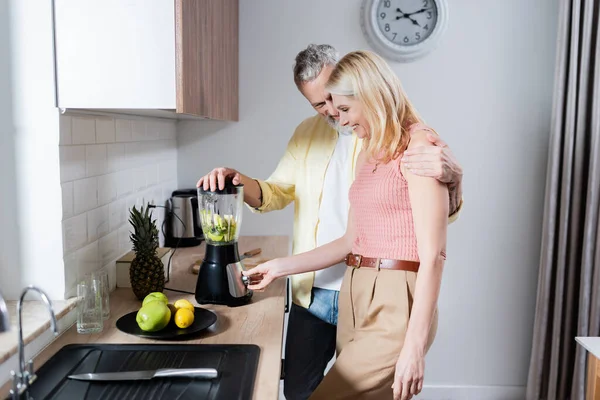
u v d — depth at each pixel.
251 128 2.83
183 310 1.38
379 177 1.51
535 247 2.92
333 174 1.99
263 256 2.24
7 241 1.44
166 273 1.88
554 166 2.67
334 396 1.54
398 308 1.46
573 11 2.54
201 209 1.66
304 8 2.75
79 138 1.54
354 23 2.76
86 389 1.08
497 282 2.96
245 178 1.87
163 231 2.50
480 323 2.99
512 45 2.77
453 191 1.52
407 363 1.35
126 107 1.41
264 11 2.75
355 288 1.57
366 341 1.51
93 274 1.42
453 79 2.79
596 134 2.48
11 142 1.41
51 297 1.46
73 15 1.38
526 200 2.89
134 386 1.10
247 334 1.40
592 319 2.52
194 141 2.84
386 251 1.50
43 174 1.42
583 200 2.66
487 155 2.85
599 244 2.47
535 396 2.82
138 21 1.38
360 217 1.58
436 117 2.82
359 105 1.50
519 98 2.81
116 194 1.87
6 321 0.89
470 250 2.94
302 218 2.04
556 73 2.65
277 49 2.78
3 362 1.10
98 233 1.70
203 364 1.20
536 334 2.81
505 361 3.01
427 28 2.73
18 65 1.38
